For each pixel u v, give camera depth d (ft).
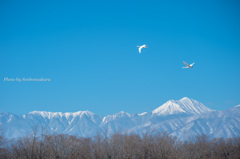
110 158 298.15
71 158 283.59
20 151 282.15
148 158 314.55
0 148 281.95
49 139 290.56
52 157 276.41
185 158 319.88
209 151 406.82
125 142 317.42
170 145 320.09
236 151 421.59
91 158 295.89
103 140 316.40
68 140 303.68
